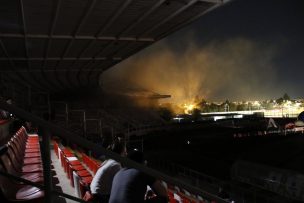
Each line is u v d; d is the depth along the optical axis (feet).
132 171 10.13
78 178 19.75
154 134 155.43
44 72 127.75
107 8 65.46
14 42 81.66
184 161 95.81
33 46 87.92
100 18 71.46
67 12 65.72
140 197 9.87
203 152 110.83
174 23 77.56
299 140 122.72
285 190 48.78
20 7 60.13
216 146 122.42
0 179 10.58
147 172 5.65
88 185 18.52
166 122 190.70
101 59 112.98
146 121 180.14
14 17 65.62
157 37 89.30
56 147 40.86
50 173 4.77
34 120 4.55
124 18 72.49
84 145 4.85
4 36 74.90
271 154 102.32
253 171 55.72
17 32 75.20
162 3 62.75
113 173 14.37
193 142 134.21
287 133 144.36
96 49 98.84
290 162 89.61
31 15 65.21
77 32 79.46
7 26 70.69
